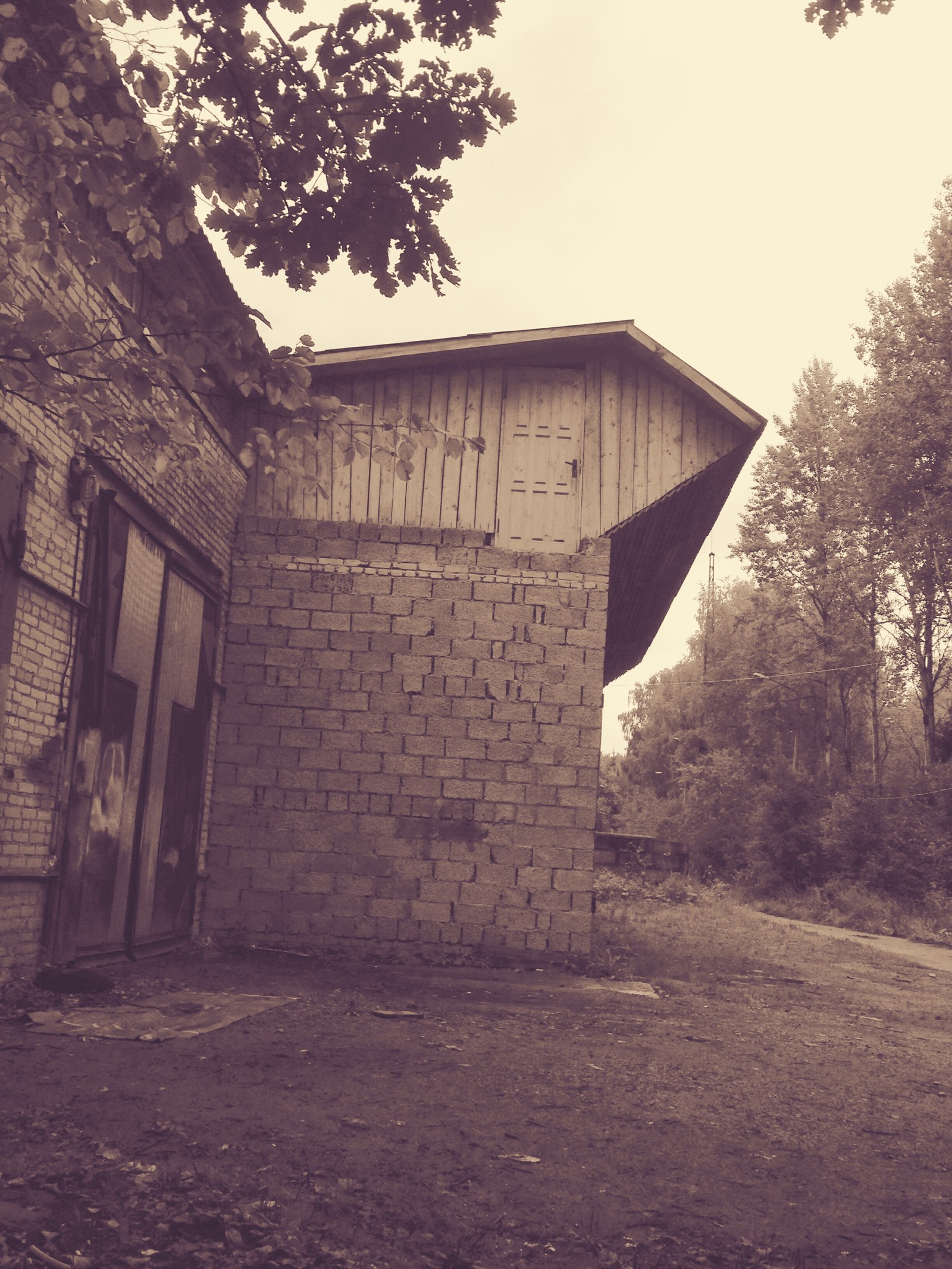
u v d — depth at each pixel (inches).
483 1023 346.9
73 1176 161.6
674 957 597.0
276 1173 171.2
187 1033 285.7
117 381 182.2
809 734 1889.8
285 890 530.9
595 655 546.6
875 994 543.2
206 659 522.9
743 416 554.6
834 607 1696.6
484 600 550.9
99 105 263.4
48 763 348.8
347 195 172.1
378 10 159.6
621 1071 281.9
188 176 164.2
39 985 338.3
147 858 448.8
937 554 1389.0
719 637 2245.3
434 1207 162.7
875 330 1482.5
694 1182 186.7
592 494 559.5
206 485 498.6
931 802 1398.9
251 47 164.1
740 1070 296.8
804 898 1392.7
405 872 531.5
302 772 539.5
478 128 169.2
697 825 1798.7
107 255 177.9
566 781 537.3
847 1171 201.5
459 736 541.0
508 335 554.6
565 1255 148.1
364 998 383.6
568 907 527.5
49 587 341.1
